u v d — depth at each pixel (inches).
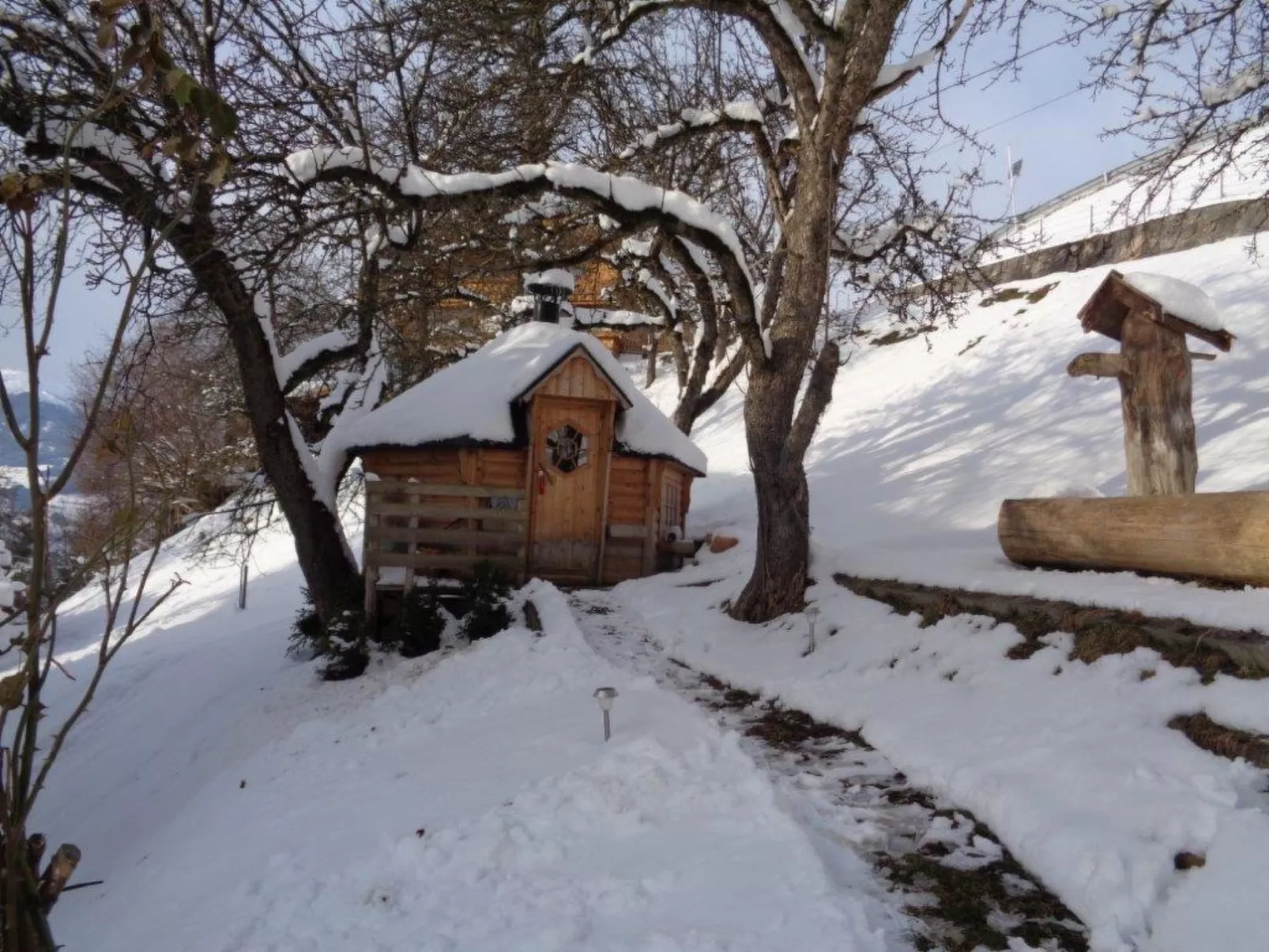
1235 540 209.0
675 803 183.9
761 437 363.9
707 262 584.4
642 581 484.7
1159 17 348.8
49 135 293.3
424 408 515.2
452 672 321.7
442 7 374.6
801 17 322.7
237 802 238.5
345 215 355.3
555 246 522.6
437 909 153.3
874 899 147.0
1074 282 808.9
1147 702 193.0
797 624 340.5
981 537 410.9
